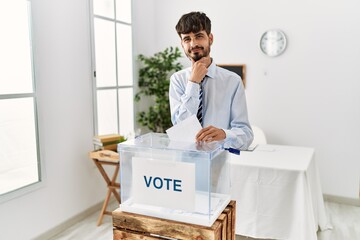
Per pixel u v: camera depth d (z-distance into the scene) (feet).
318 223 9.84
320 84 11.72
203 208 3.50
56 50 9.27
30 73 8.57
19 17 8.20
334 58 11.43
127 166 3.85
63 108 9.62
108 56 11.55
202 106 5.11
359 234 9.54
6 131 8.07
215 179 3.63
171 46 13.94
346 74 11.34
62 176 9.71
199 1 13.15
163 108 12.96
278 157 9.02
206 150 3.48
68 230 9.78
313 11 11.49
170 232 3.59
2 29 7.84
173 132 4.10
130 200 3.91
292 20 11.80
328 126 11.79
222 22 12.84
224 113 5.05
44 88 8.93
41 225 9.06
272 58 12.25
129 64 12.71
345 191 11.83
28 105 8.55
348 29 11.13
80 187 10.43
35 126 8.77
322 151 11.98
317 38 11.55
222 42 12.92
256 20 12.29
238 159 8.83
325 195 12.11
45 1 8.80
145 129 13.98
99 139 10.23
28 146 8.63
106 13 11.33
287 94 12.21
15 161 8.32
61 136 9.60
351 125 11.47
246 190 8.32
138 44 13.14
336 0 11.14
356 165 11.56
